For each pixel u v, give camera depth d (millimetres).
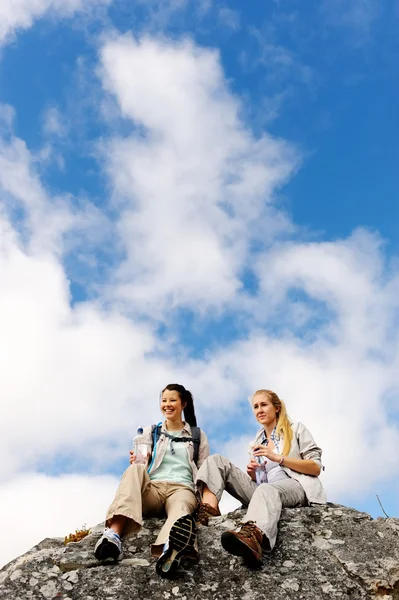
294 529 5555
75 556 5148
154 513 5828
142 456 6082
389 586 4953
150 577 4922
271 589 4879
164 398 6492
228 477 6148
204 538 5477
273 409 6555
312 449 6254
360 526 5629
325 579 5012
